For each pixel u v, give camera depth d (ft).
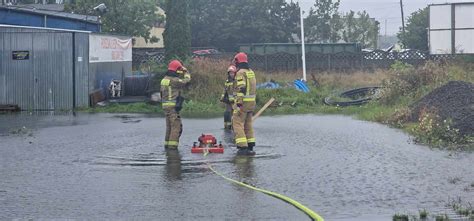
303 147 46.65
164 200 29.66
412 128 55.72
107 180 34.45
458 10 128.26
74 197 30.40
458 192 30.99
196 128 59.82
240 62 43.52
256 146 47.16
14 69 80.59
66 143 49.19
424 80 78.18
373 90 89.86
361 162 39.91
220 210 27.68
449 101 56.95
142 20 155.12
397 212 27.35
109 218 26.50
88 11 139.13
